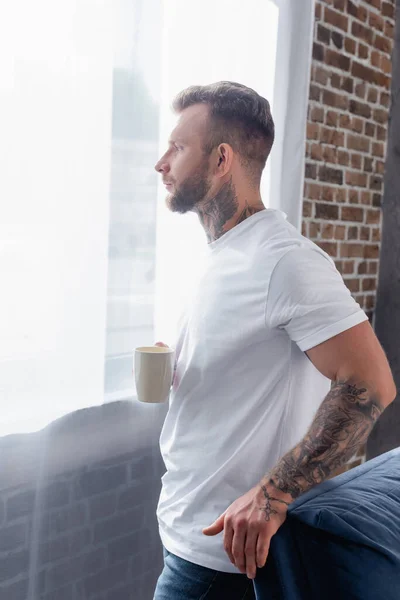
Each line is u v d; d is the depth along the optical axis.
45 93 1.50
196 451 1.17
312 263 1.06
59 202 1.55
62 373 1.59
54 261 1.55
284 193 2.28
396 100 2.84
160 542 1.90
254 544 0.95
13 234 1.47
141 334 1.78
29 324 1.52
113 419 1.73
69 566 1.67
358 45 2.62
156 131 1.75
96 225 1.63
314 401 1.17
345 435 0.97
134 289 1.75
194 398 1.18
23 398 1.52
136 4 1.66
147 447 1.84
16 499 1.53
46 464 1.58
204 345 1.15
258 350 1.12
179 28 1.81
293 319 1.05
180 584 1.15
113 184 1.66
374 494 1.07
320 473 0.97
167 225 1.85
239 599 1.13
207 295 1.17
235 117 1.22
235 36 1.99
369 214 2.81
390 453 1.32
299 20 2.22
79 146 1.58
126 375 1.75
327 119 2.50
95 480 1.71
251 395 1.13
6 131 1.44
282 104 2.21
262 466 1.13
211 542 1.12
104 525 1.75
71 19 1.53
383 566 0.92
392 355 2.91
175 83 1.82
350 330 1.02
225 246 1.21
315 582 0.95
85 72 1.57
